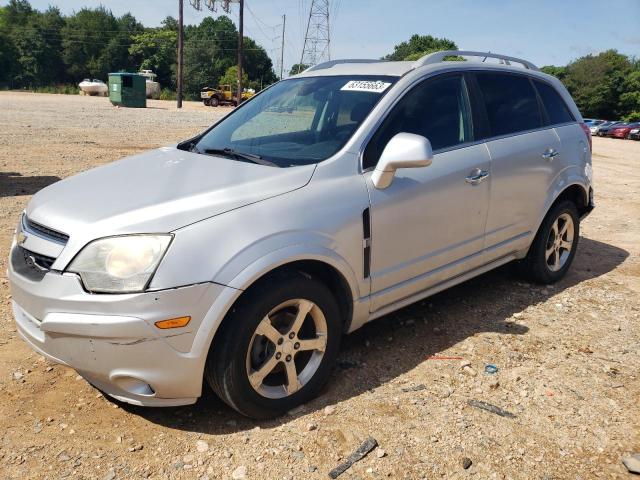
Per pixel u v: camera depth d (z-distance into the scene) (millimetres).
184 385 2672
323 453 2707
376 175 3252
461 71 4055
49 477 2520
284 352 2928
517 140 4270
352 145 3309
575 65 78438
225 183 2967
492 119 4168
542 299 4641
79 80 105812
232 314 2705
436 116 3770
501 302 4547
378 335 3932
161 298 2539
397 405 3094
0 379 3256
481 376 3408
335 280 3207
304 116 3799
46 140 14406
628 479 2570
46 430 2830
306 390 3059
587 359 3650
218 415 3000
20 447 2701
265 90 4469
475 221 3930
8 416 2928
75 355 2646
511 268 5273
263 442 2777
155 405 2727
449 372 3451
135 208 2750
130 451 2699
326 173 3152
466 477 2568
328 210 3037
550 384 3342
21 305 2846
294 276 2889
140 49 104875
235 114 4305
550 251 4898
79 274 2598
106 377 2648
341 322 3240
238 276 2652
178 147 4012
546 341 3887
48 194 3223
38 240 2822
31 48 99125
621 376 3449
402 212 3383
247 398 2805
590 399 3195
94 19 105688
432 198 3555
